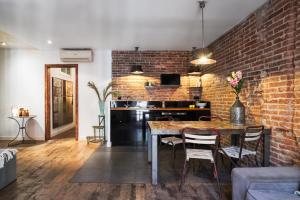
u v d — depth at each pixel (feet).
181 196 9.00
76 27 13.88
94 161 13.84
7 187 9.88
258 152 10.85
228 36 14.52
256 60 11.16
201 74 20.33
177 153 15.81
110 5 10.67
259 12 10.91
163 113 18.34
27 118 20.38
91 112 20.56
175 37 16.16
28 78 20.51
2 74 20.53
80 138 20.56
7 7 10.86
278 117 9.50
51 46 18.92
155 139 10.12
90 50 19.66
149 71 20.48
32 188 9.79
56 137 21.88
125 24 13.35
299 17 8.42
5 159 9.86
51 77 21.81
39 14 11.71
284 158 9.16
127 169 12.34
